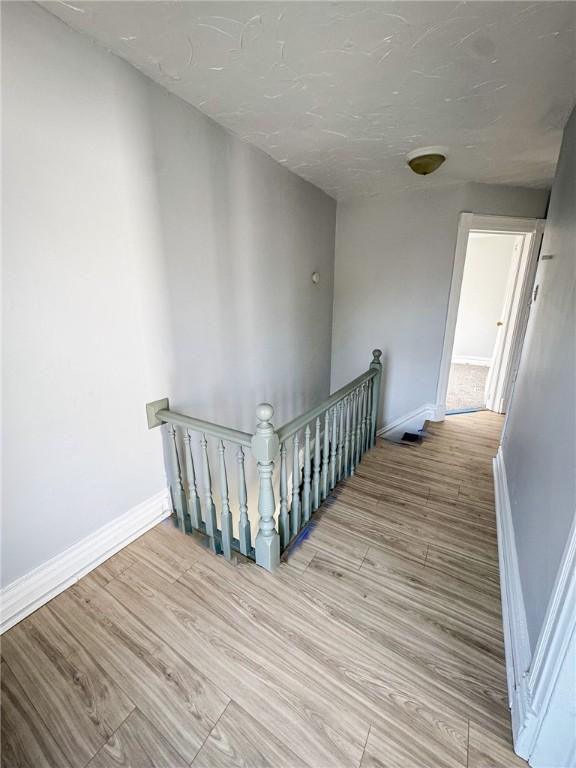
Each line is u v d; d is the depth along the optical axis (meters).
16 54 1.13
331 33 1.24
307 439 1.93
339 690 1.19
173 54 1.37
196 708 1.14
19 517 1.38
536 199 3.12
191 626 1.41
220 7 1.13
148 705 1.15
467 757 1.02
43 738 1.08
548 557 1.10
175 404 1.95
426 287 3.19
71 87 1.28
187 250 1.87
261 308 2.55
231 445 2.49
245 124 1.92
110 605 1.50
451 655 1.31
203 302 2.03
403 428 3.50
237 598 1.54
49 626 1.41
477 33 1.22
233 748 1.05
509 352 3.67
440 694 1.18
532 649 1.10
